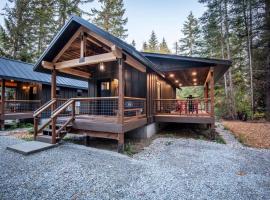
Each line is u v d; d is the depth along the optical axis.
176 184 3.19
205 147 6.02
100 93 8.94
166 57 8.70
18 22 17.70
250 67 14.45
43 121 11.04
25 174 3.49
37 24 18.45
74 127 6.23
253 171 3.85
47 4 17.55
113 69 8.40
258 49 14.67
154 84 9.29
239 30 15.38
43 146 5.17
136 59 5.98
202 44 20.95
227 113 15.55
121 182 3.23
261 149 5.80
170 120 8.41
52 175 3.46
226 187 3.10
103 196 2.77
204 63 8.24
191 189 3.02
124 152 5.21
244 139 7.20
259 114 13.95
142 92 7.95
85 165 3.98
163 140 7.12
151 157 4.84
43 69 7.12
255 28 14.22
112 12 20.77
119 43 4.96
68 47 6.38
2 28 17.88
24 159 4.32
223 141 6.92
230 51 16.45
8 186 3.01
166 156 4.93
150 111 8.28
